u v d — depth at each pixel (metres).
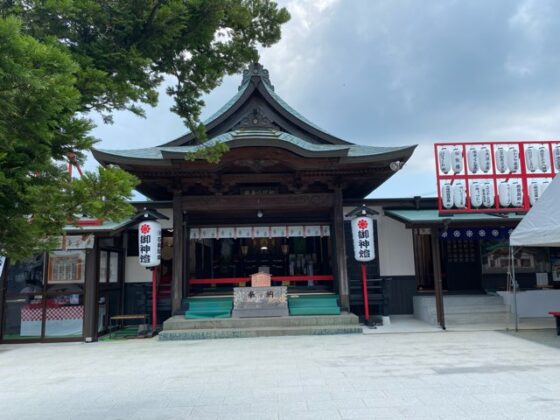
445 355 7.75
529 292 12.98
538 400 5.04
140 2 3.55
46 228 2.82
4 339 10.88
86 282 11.13
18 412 5.13
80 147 2.96
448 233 11.91
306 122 13.91
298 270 16.00
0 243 2.80
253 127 13.43
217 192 12.80
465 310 12.53
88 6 3.24
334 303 12.27
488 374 6.29
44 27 3.11
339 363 7.32
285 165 12.02
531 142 12.14
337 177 12.64
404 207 13.91
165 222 13.72
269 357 8.02
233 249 16.33
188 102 4.82
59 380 6.76
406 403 5.05
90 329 10.88
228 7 4.23
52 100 2.37
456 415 4.61
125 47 3.71
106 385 6.34
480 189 11.87
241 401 5.32
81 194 2.70
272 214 14.27
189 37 4.16
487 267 14.16
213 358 8.12
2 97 2.25
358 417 4.62
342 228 12.55
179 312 11.86
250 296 11.55
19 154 2.70
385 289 12.48
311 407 5.00
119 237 13.07
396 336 10.09
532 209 9.60
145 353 8.91
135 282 13.36
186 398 5.54
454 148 12.13
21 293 11.10
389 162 11.71
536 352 7.86
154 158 11.11
